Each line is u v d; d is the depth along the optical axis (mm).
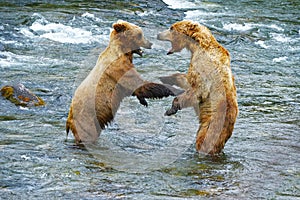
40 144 11391
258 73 19297
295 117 14594
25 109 13891
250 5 32000
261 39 24484
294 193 9547
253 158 11312
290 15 29375
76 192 9062
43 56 19891
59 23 24672
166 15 27938
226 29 25969
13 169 9898
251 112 14898
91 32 23641
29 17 24906
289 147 12125
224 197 9188
